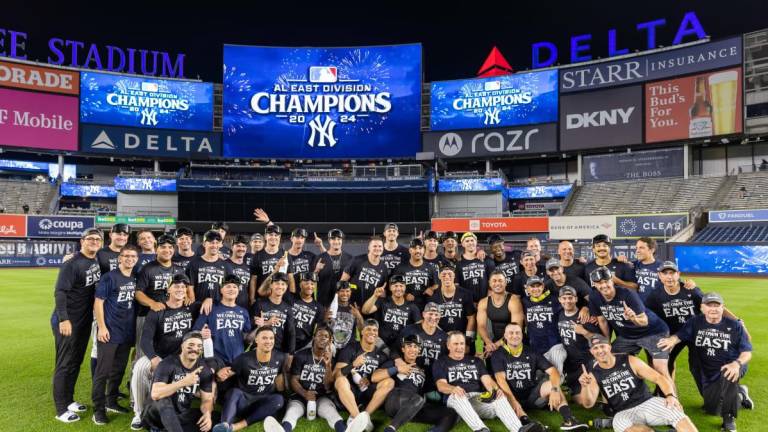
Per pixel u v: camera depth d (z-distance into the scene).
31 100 51.34
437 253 10.13
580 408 7.26
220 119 57.56
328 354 7.08
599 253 8.74
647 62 47.81
